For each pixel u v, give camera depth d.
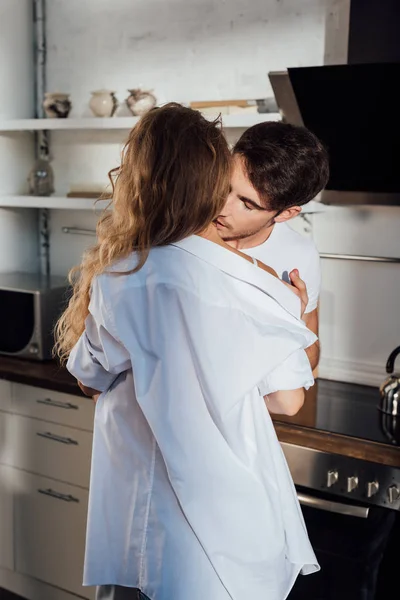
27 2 2.93
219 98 2.59
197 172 1.17
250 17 2.48
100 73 2.86
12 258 3.01
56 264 3.10
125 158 1.24
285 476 1.35
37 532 2.54
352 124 1.95
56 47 2.96
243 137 1.45
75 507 2.43
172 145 1.17
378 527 1.83
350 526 1.88
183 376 1.21
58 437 2.44
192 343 1.19
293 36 2.40
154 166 1.18
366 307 2.39
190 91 2.65
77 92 2.94
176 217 1.18
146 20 2.71
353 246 2.38
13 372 2.47
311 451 1.92
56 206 2.71
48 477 2.49
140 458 1.30
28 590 2.61
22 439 2.53
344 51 2.31
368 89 1.83
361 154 2.02
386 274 2.34
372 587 1.85
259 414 1.29
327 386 2.39
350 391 2.34
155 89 2.73
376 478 1.82
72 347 1.44
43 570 2.54
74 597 2.48
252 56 2.50
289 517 1.35
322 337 2.49
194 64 2.62
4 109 2.89
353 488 1.85
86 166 2.98
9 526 2.61
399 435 1.88
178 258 1.20
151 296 1.20
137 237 1.22
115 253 1.24
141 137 1.20
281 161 1.37
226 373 1.21
